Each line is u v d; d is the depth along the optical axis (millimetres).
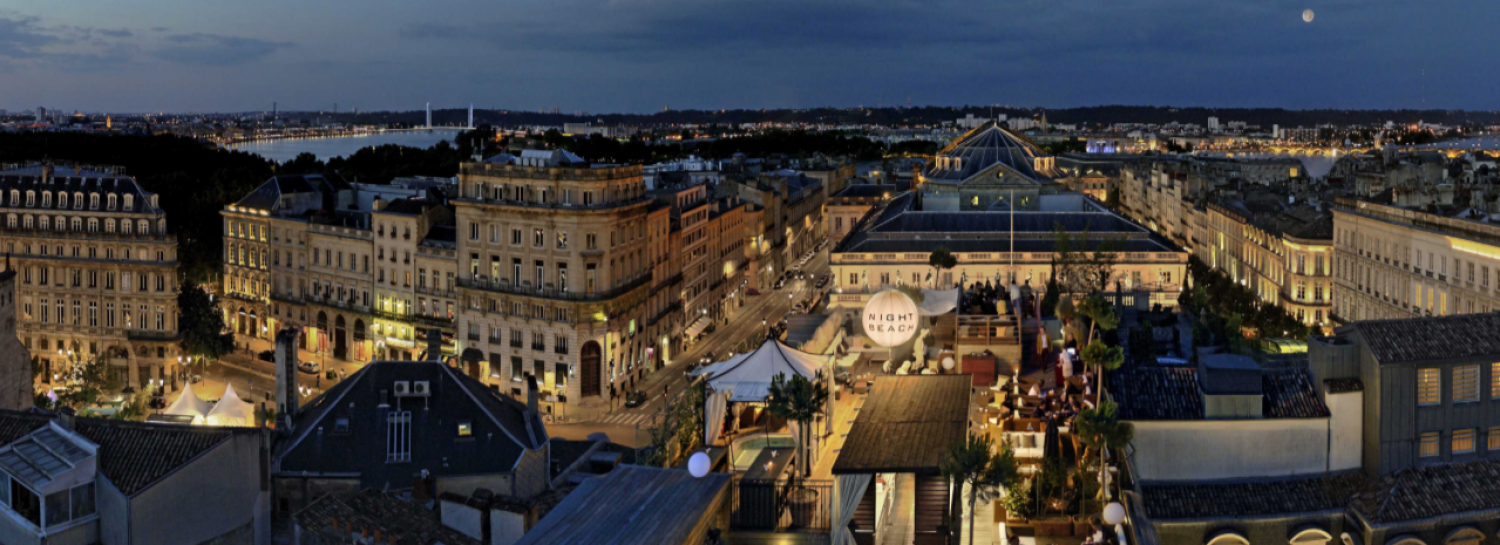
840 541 72062
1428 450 92500
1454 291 190250
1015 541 81250
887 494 81125
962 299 144625
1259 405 92562
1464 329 94438
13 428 102875
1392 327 94188
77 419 103062
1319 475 93062
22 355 160000
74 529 94188
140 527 94688
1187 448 92938
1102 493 84188
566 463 138875
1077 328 129125
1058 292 160500
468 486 120062
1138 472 93125
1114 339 124250
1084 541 78312
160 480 96062
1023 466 91562
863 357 130875
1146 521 83312
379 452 122188
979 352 119062
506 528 87625
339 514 88812
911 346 125750
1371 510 87688
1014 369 117312
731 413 104688
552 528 67125
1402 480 89562
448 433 123938
